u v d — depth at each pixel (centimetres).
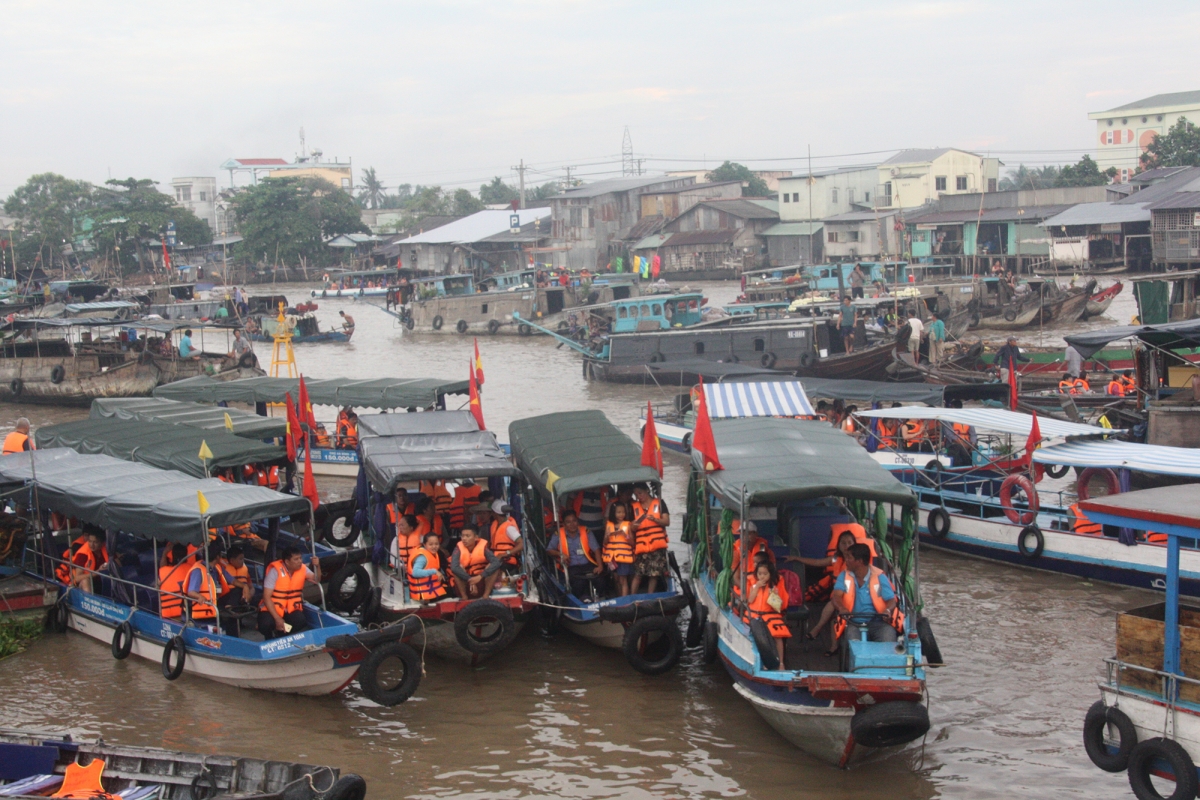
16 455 1680
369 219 13250
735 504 1183
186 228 9444
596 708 1258
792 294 5441
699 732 1195
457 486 1583
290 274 9444
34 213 10075
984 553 1722
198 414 2123
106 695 1301
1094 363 3080
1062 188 6831
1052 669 1328
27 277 7869
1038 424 1730
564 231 8138
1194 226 4922
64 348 3759
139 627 1390
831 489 1175
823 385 2375
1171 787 956
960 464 1988
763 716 1149
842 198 7969
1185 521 891
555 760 1139
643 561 1359
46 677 1354
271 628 1311
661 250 7944
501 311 5312
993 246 6712
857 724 1031
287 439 1778
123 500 1377
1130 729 923
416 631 1252
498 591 1359
